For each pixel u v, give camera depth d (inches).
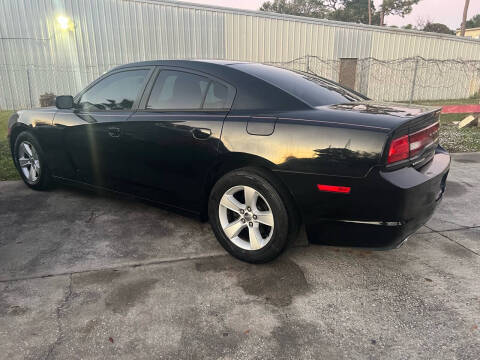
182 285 93.4
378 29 707.4
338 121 87.6
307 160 88.0
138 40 547.5
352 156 83.4
